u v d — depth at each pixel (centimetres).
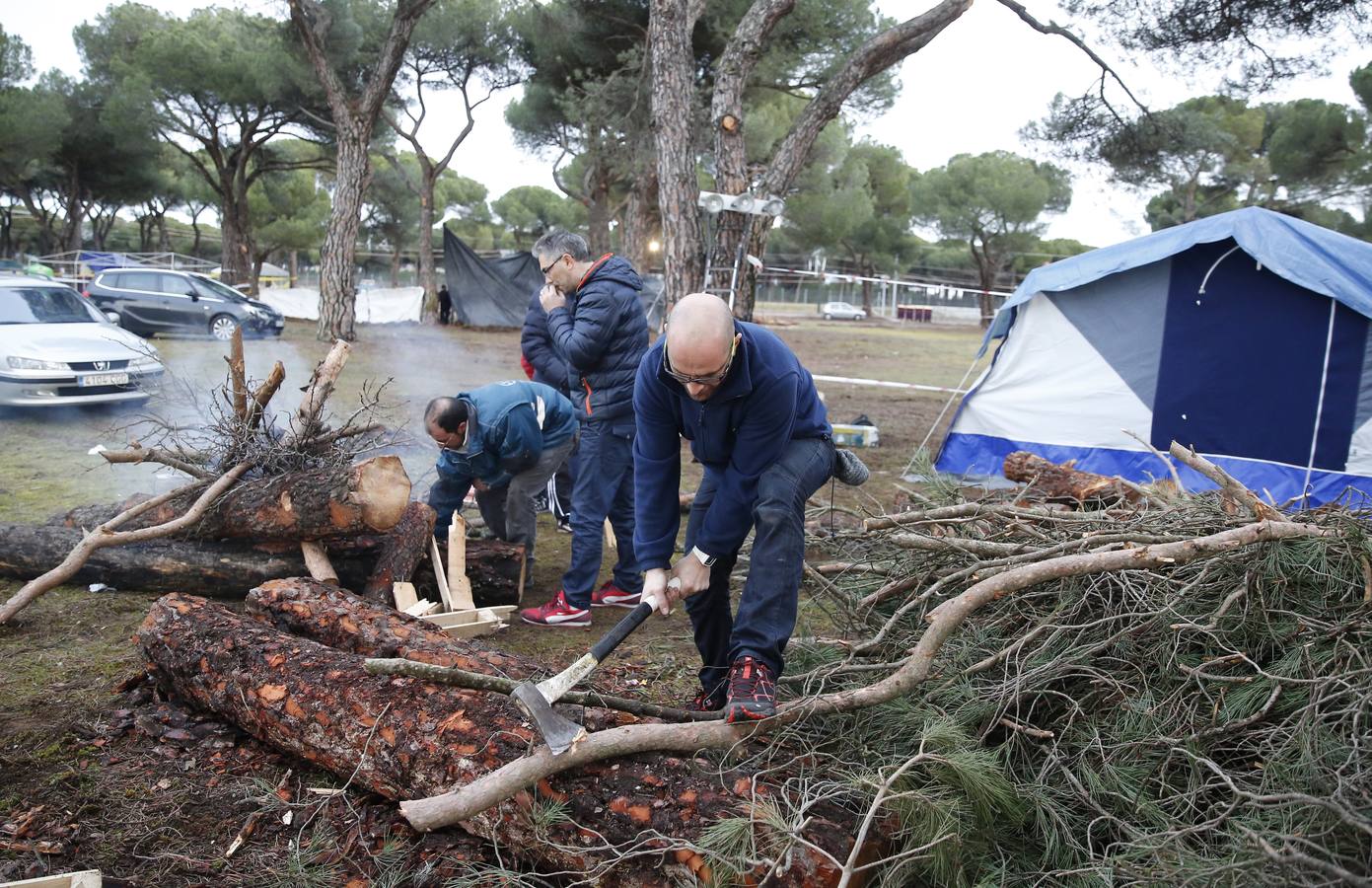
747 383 252
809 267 5253
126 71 3011
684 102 936
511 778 233
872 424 1049
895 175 4962
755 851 217
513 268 2753
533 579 521
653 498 285
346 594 367
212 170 4425
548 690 242
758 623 262
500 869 231
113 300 1697
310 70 2534
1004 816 254
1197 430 716
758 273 971
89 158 3388
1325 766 225
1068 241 5284
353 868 251
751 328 264
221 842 263
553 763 236
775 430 263
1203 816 239
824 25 1730
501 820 244
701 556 279
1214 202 3198
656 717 270
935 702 291
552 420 471
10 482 682
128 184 3547
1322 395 665
